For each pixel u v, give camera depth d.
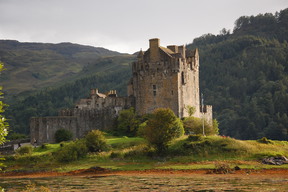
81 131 138.38
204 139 101.06
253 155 91.19
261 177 72.69
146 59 143.25
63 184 72.75
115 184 70.12
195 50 155.38
